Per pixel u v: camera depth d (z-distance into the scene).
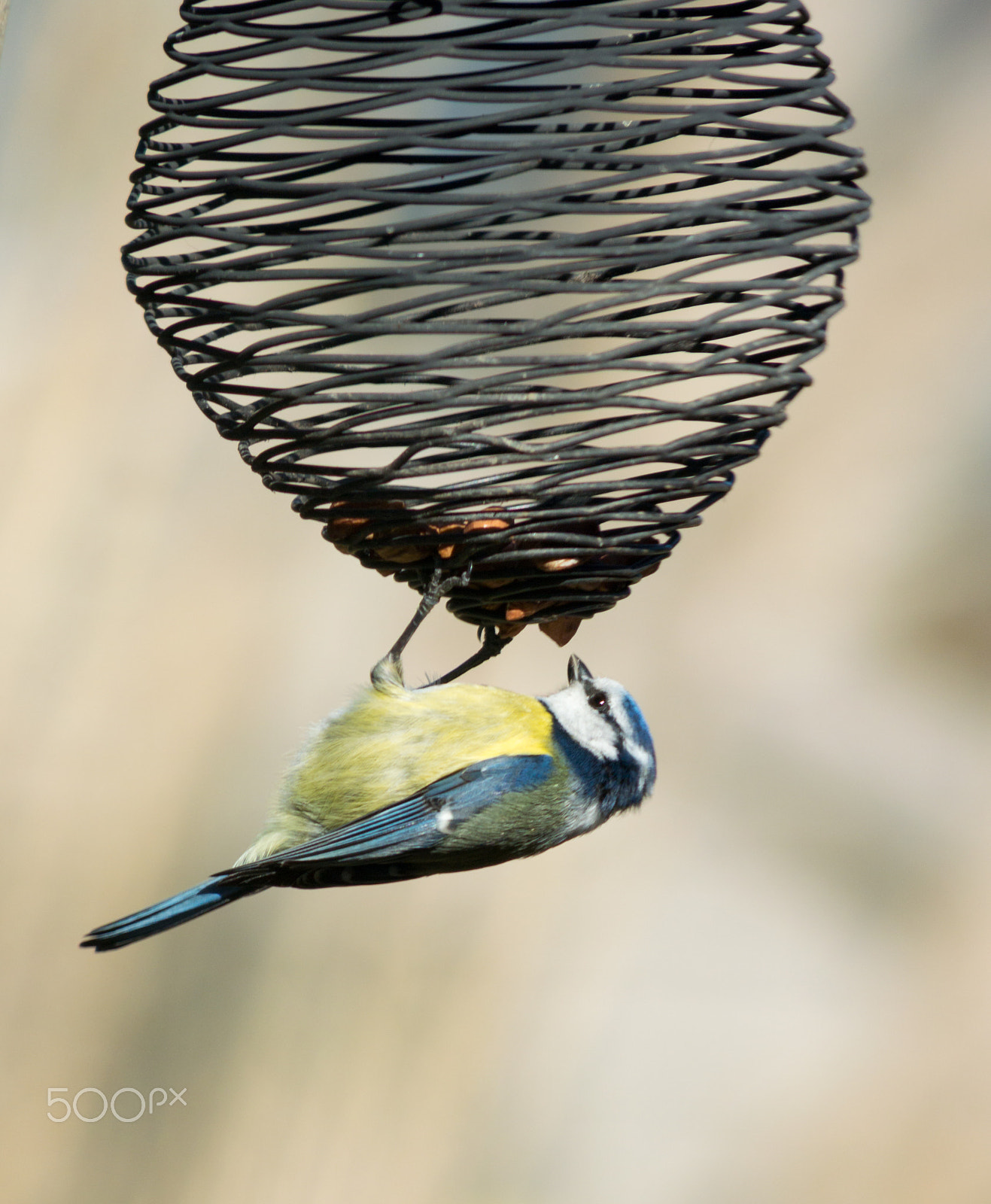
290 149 14.34
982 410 19.27
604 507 8.05
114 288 17.28
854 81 19.67
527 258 7.06
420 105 11.49
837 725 19.88
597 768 9.80
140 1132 16.78
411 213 11.90
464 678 18.67
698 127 7.85
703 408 7.61
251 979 17.34
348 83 7.05
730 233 7.52
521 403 7.34
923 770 19.97
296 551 17.95
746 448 8.06
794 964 19.36
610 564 8.52
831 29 19.77
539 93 6.93
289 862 8.92
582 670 10.16
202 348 7.78
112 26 17.30
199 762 17.34
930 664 19.83
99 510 17.31
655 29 7.06
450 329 7.12
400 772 9.38
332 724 9.64
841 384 19.64
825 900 19.77
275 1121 16.70
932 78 19.55
